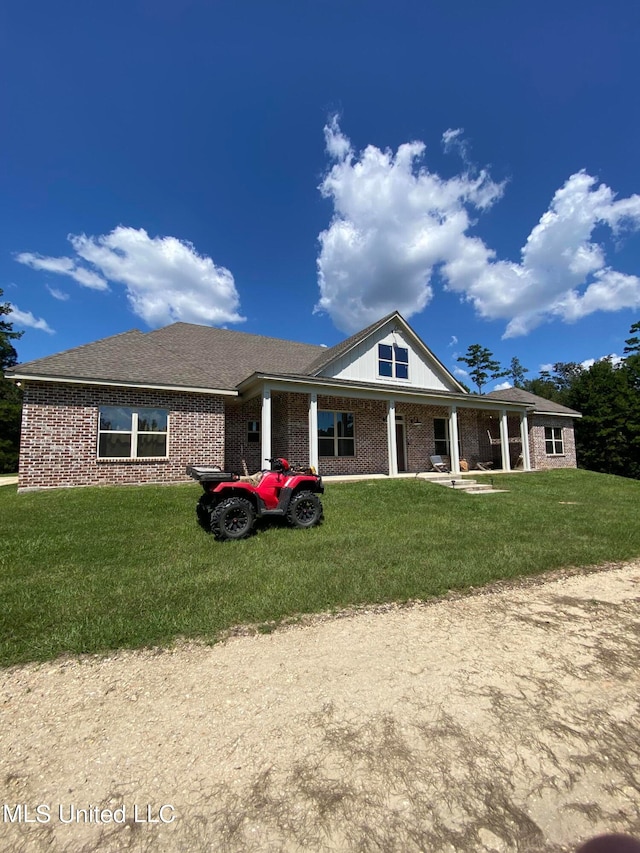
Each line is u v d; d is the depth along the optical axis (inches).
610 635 128.9
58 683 102.1
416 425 630.5
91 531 249.9
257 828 60.2
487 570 188.4
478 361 1924.2
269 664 110.2
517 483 529.0
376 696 95.1
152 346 491.5
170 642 122.3
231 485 258.1
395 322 614.2
